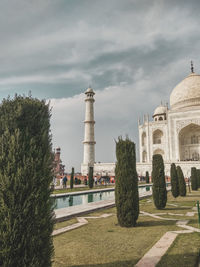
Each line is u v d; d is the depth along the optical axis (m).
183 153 69.75
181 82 78.31
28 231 4.34
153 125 74.12
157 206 16.11
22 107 5.08
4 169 4.45
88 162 65.19
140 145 77.75
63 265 6.19
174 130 67.44
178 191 23.50
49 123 5.64
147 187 41.97
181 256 6.60
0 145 4.59
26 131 4.89
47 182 5.00
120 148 11.78
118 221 10.79
